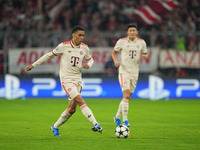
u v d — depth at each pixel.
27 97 71.25
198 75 73.56
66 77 31.09
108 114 49.81
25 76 71.12
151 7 77.75
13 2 84.31
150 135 33.03
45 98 71.00
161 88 72.19
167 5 76.62
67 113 31.30
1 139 30.47
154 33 71.75
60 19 80.94
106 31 72.94
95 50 70.75
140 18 78.25
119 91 72.00
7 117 46.16
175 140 30.44
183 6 81.94
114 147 27.22
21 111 52.50
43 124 40.00
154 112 52.47
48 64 71.38
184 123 41.72
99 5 82.56
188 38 72.69
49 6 83.44
